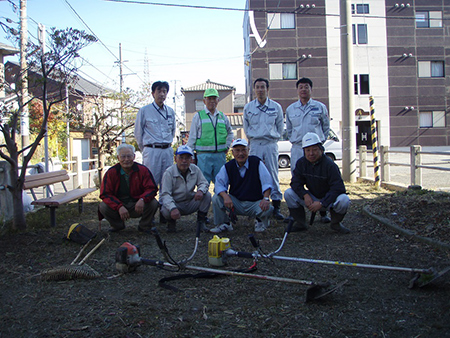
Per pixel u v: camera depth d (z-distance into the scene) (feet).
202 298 9.86
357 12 89.61
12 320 8.79
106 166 37.52
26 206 22.09
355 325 8.37
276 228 17.07
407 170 41.83
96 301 9.75
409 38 91.09
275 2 88.12
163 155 18.98
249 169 16.19
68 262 12.91
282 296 9.90
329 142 48.52
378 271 11.56
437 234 14.01
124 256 11.53
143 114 18.81
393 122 92.27
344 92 32.37
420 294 9.84
